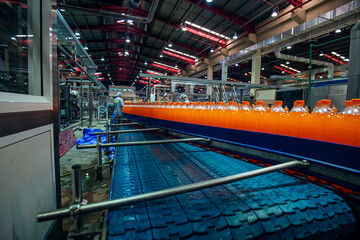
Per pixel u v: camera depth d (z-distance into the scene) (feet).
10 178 1.86
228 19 27.99
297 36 25.54
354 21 19.89
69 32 9.73
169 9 27.73
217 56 43.50
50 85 2.84
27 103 2.19
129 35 43.29
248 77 66.85
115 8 26.89
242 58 36.17
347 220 1.85
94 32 37.73
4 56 3.09
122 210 1.72
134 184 2.29
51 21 2.88
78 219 1.40
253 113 3.25
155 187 2.20
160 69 68.28
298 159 2.53
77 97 26.40
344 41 32.30
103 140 10.37
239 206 1.78
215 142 3.83
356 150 2.00
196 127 4.35
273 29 28.60
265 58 44.83
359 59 8.18
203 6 25.67
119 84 114.83
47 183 2.72
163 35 38.34
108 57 58.65
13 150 1.91
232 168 2.96
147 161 3.37
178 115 5.06
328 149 2.24
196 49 43.75
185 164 3.18
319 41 33.37
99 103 27.35
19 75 3.07
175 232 1.43
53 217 1.31
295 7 23.21
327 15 20.95
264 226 1.59
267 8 25.34
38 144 2.46
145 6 28.14
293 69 53.62
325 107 2.72
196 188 1.71
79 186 1.43
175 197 1.99
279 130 2.83
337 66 41.16
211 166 3.06
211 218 1.60
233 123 3.53
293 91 19.13
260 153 3.02
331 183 2.27
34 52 2.74
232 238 1.47
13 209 1.90
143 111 8.05
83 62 17.21
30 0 2.69
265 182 2.41
